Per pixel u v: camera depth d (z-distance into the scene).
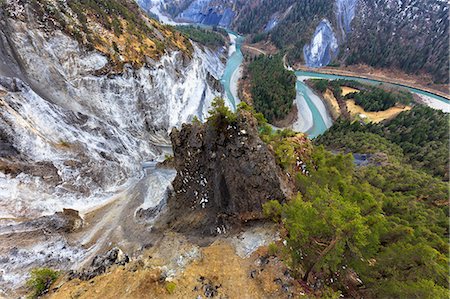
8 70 39.25
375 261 17.05
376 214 19.56
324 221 15.76
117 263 23.69
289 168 29.69
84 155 35.94
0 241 23.69
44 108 35.88
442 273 15.06
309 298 18.22
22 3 41.66
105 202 35.28
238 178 28.25
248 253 24.02
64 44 44.06
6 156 28.39
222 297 19.52
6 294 20.06
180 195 35.62
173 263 23.38
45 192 29.86
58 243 26.64
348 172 34.41
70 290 20.30
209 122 30.08
